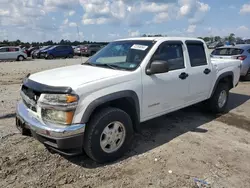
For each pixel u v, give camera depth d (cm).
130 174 323
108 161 353
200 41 512
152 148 399
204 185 303
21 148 381
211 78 534
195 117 564
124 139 363
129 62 399
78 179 310
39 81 338
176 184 303
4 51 2458
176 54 450
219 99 583
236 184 307
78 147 317
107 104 356
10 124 481
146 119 403
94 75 350
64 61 2331
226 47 1059
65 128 303
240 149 403
